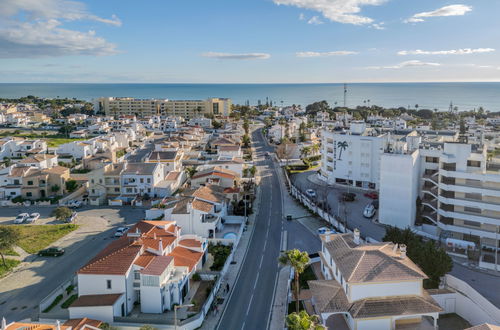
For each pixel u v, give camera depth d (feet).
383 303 156.25
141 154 572.51
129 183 363.76
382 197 288.71
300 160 523.29
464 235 256.73
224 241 253.85
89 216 321.32
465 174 252.83
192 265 203.41
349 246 184.34
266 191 384.47
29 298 197.77
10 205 352.49
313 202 335.88
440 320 177.78
